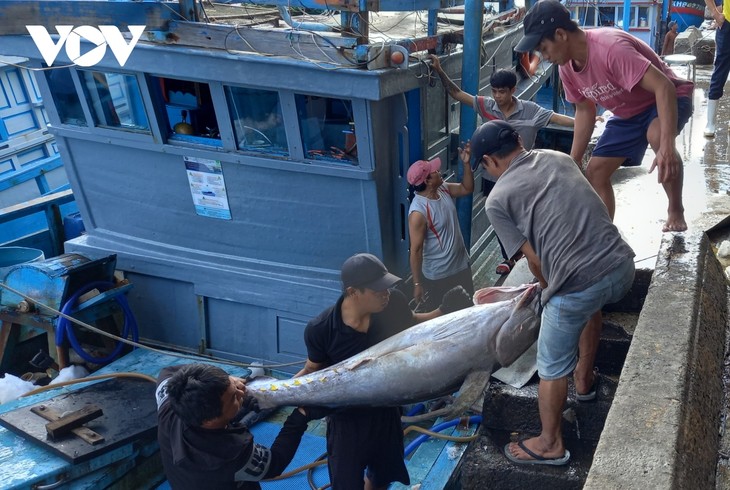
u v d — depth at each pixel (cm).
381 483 396
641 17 1530
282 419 582
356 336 360
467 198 662
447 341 351
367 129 533
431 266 554
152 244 679
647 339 299
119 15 520
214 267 645
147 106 607
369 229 578
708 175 530
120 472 496
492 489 373
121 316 699
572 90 401
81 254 683
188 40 552
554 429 354
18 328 690
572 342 328
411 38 561
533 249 323
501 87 563
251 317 648
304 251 612
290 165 570
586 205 312
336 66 507
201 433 322
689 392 272
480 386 351
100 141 647
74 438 485
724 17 597
